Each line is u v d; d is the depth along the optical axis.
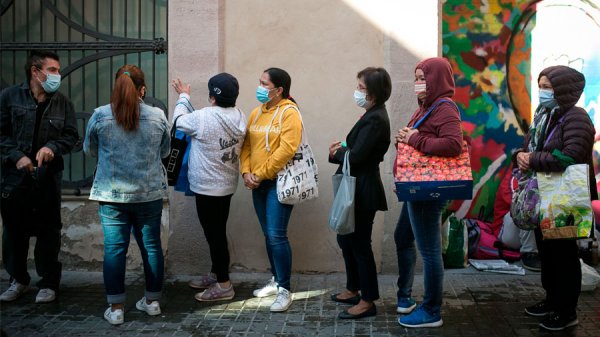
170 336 4.02
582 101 5.73
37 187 4.52
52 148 4.50
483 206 5.83
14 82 5.57
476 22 5.73
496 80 5.77
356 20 5.19
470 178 3.87
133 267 5.42
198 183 4.56
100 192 4.18
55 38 5.54
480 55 5.75
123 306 4.33
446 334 4.02
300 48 5.22
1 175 4.55
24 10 5.54
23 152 4.55
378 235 5.29
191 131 4.51
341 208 4.06
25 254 4.75
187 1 5.23
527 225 4.07
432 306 4.13
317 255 5.32
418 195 3.87
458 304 4.58
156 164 4.31
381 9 5.18
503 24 5.72
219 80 4.54
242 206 5.32
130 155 4.17
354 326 4.17
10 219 4.63
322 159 5.25
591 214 3.84
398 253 4.41
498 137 5.80
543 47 5.73
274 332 4.08
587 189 3.83
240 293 4.88
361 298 4.35
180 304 4.65
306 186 4.46
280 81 4.46
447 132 3.80
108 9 5.52
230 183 4.62
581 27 5.68
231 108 4.62
